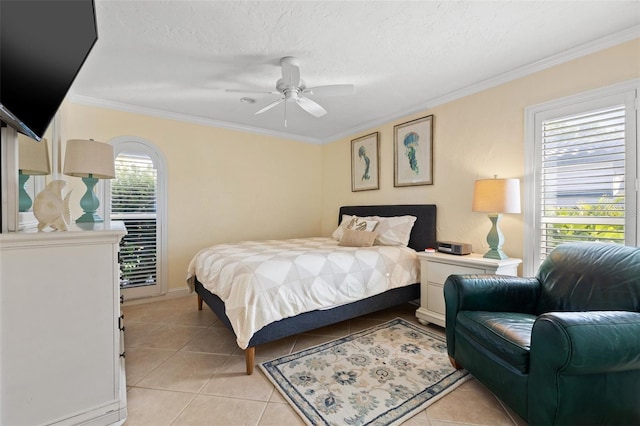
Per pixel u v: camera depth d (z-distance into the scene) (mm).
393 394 1693
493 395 1689
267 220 4391
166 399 1657
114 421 1433
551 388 1217
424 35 2016
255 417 1515
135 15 1782
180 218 3662
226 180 4016
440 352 2203
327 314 2305
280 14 1788
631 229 1951
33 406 1240
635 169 1938
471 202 2896
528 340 1408
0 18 826
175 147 3629
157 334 2549
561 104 2275
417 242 3293
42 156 2023
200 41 2068
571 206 2246
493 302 1894
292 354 2186
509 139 2598
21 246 1208
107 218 3188
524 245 2484
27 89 1090
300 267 2230
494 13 1785
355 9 1748
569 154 2252
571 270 1827
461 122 2979
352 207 4266
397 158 3680
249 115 3684
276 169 4484
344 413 1534
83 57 1376
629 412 1292
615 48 2023
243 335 1834
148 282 3455
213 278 2342
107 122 3213
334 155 4758
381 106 3396
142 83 2734
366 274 2549
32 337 1236
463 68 2492
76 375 1340
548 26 1917
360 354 2176
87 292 1364
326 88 2402
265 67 2443
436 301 2686
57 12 1069
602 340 1179
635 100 1936
